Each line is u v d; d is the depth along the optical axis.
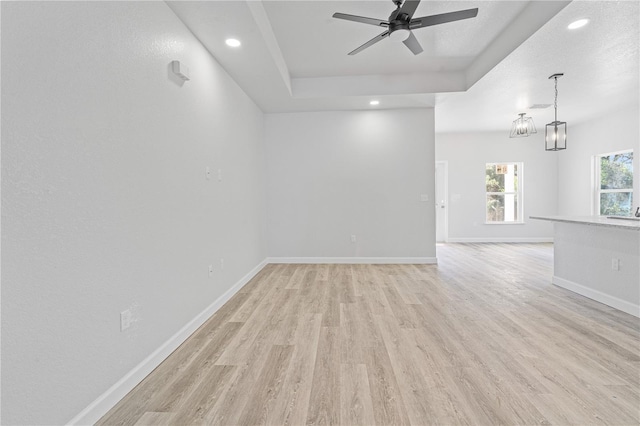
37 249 1.40
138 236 2.10
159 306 2.34
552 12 2.88
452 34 3.75
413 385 1.99
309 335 2.75
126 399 1.88
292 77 4.97
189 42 2.85
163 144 2.41
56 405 1.48
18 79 1.31
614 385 1.98
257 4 2.83
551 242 8.06
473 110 5.95
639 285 3.07
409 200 5.74
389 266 5.54
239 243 4.22
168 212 2.47
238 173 4.20
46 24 1.44
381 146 5.75
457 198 8.20
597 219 3.72
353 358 2.34
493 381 2.03
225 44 3.13
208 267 3.21
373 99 5.12
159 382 2.06
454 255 6.49
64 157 1.53
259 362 2.30
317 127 5.80
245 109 4.59
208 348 2.52
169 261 2.48
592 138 6.88
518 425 1.64
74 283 1.59
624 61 3.82
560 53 3.59
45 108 1.43
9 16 1.28
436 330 2.82
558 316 3.12
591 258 3.66
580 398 1.85
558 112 6.22
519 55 3.62
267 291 4.08
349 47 3.99
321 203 5.84
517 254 6.57
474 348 2.48
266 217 5.88
